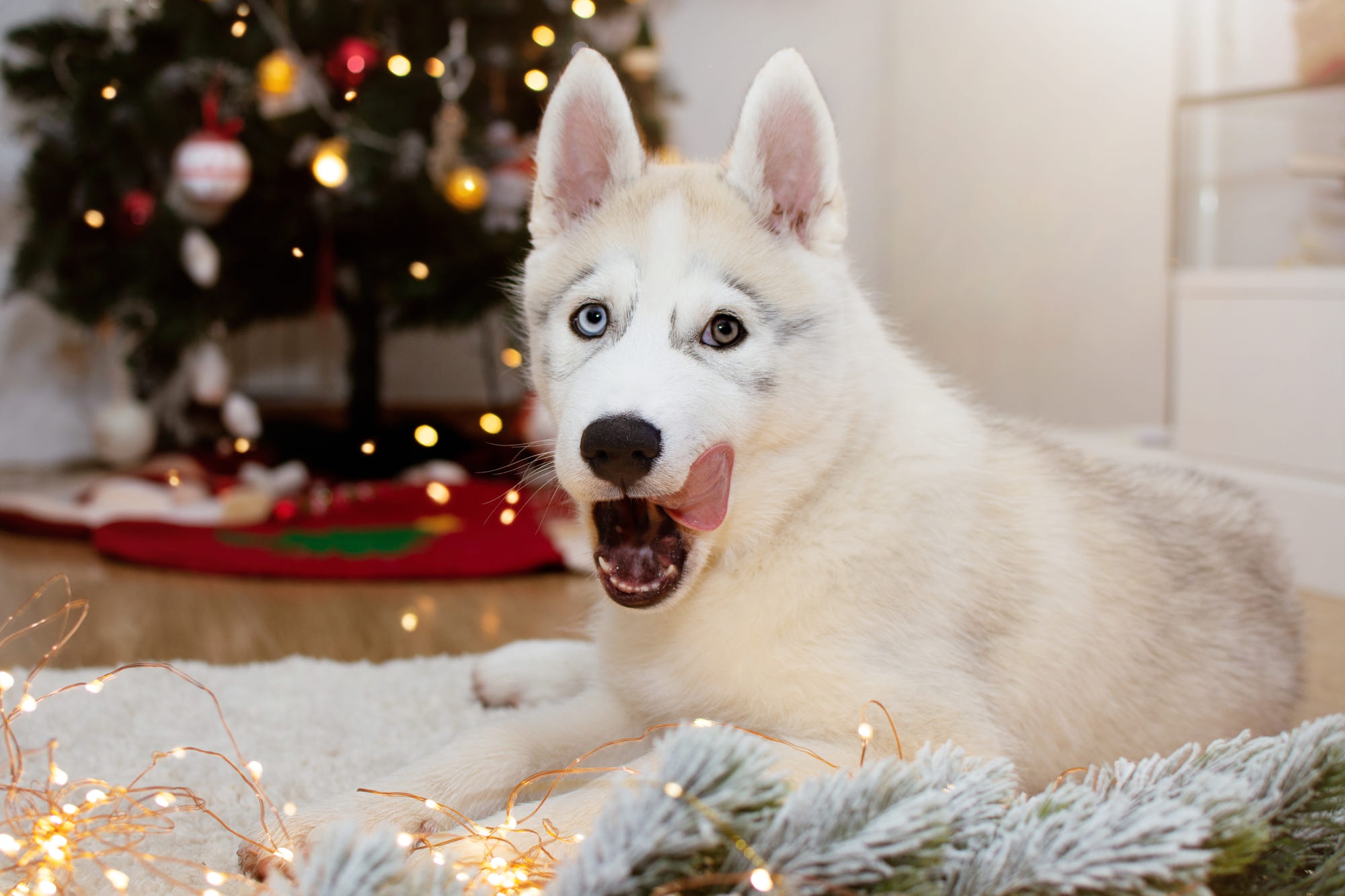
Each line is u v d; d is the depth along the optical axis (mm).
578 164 1787
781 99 1657
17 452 5875
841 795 1062
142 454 5312
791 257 1632
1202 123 4508
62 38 4707
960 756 1250
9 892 1145
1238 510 2121
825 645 1501
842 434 1593
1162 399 5262
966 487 1646
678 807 996
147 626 2916
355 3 4664
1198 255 4625
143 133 4578
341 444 5332
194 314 4656
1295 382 3516
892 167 6273
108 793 1392
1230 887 1193
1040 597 1645
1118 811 1076
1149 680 1700
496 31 4816
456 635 2879
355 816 1391
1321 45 3885
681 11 6379
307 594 3348
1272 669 1919
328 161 3447
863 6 6273
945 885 1071
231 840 1502
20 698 2125
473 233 4719
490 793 1511
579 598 3318
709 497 1467
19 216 5520
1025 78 5660
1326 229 3965
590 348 1595
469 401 6957
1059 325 5590
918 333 6133
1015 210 5730
